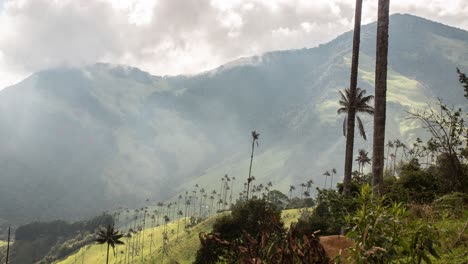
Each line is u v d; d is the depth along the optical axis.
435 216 7.15
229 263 3.16
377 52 13.65
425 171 17.16
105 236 94.25
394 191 15.57
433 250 3.89
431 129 14.05
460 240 5.97
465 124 13.46
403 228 3.95
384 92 13.44
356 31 26.17
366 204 4.02
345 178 26.45
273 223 3.20
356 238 3.87
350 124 27.02
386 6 13.59
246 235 3.18
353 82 26.83
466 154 13.85
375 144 13.32
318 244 3.11
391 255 3.72
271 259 3.04
